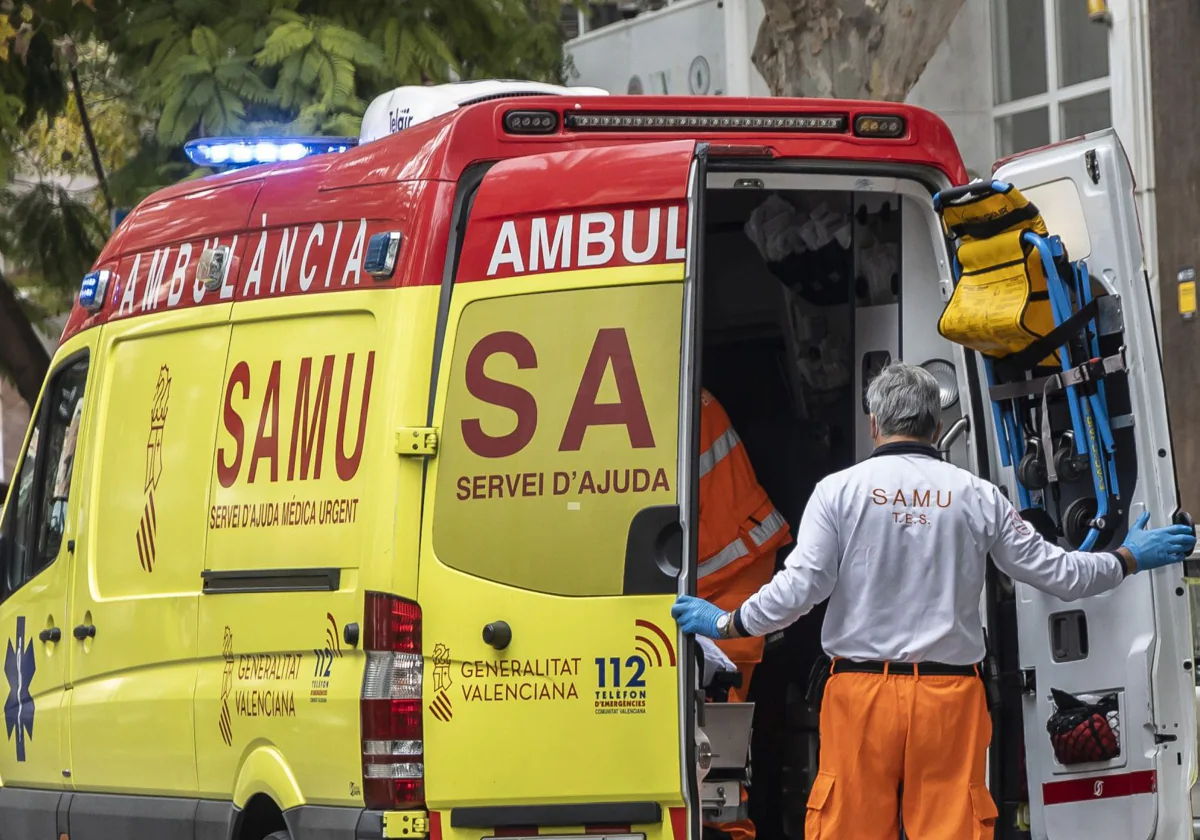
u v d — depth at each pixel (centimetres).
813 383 1888
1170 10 3322
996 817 1562
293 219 1695
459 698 1455
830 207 1850
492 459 1470
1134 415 1545
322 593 1559
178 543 1772
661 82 4447
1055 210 1620
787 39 2720
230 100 3175
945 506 1480
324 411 1599
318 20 3294
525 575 1451
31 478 2103
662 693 1425
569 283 1465
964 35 3866
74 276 4112
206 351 1777
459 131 1539
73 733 1944
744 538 1777
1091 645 1593
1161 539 1518
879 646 1471
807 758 1811
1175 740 1558
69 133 4203
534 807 1442
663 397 1438
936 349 1722
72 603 1955
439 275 1514
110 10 3506
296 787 1576
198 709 1717
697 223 1434
